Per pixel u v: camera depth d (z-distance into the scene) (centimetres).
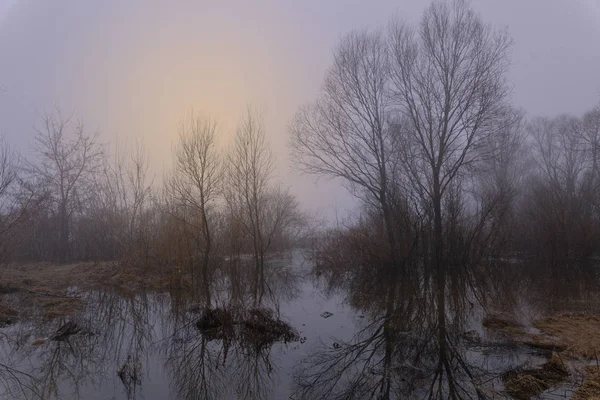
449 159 2295
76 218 2838
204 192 2127
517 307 1347
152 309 1439
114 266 2092
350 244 2434
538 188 2709
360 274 2295
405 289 1811
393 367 869
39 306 1376
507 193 2567
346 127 2305
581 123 3522
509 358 878
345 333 1129
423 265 2297
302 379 830
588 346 905
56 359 939
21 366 895
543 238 2522
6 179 1650
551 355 883
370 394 749
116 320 1280
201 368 895
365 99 2281
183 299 1608
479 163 2591
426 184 2306
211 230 2253
